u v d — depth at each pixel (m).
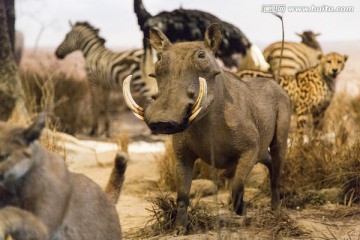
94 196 8.05
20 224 7.17
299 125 18.09
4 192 7.34
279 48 20.39
